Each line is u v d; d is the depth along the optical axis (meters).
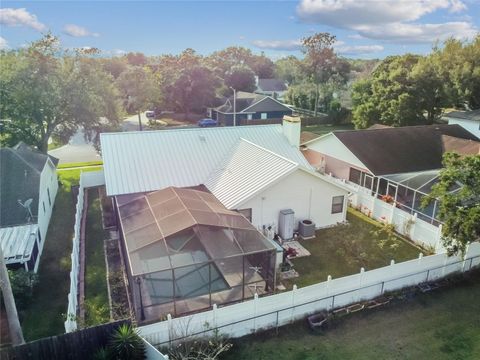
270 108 59.56
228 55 126.50
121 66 82.81
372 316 14.25
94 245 19.58
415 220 19.97
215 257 14.10
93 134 38.44
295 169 19.80
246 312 12.99
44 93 31.00
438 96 46.56
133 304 14.01
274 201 20.06
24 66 30.48
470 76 45.69
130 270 13.77
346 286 14.46
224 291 15.12
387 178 24.48
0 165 21.20
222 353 12.32
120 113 38.12
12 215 18.22
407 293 15.48
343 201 22.03
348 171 28.23
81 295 15.18
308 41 73.94
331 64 74.25
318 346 12.72
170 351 11.87
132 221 17.30
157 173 22.44
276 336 13.21
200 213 16.41
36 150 28.59
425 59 48.41
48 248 19.28
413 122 46.12
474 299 15.28
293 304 13.66
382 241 19.83
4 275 11.04
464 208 14.60
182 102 67.50
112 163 22.38
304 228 20.36
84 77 34.22
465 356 12.29
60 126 34.25
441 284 16.16
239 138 26.23
